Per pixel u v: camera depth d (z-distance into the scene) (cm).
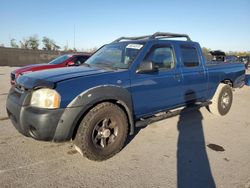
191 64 505
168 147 410
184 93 482
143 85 397
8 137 433
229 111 664
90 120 332
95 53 499
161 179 310
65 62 921
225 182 305
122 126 369
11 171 319
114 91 353
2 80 1316
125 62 407
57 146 400
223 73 594
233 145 423
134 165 345
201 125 532
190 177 316
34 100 319
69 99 315
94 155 343
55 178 307
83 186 292
